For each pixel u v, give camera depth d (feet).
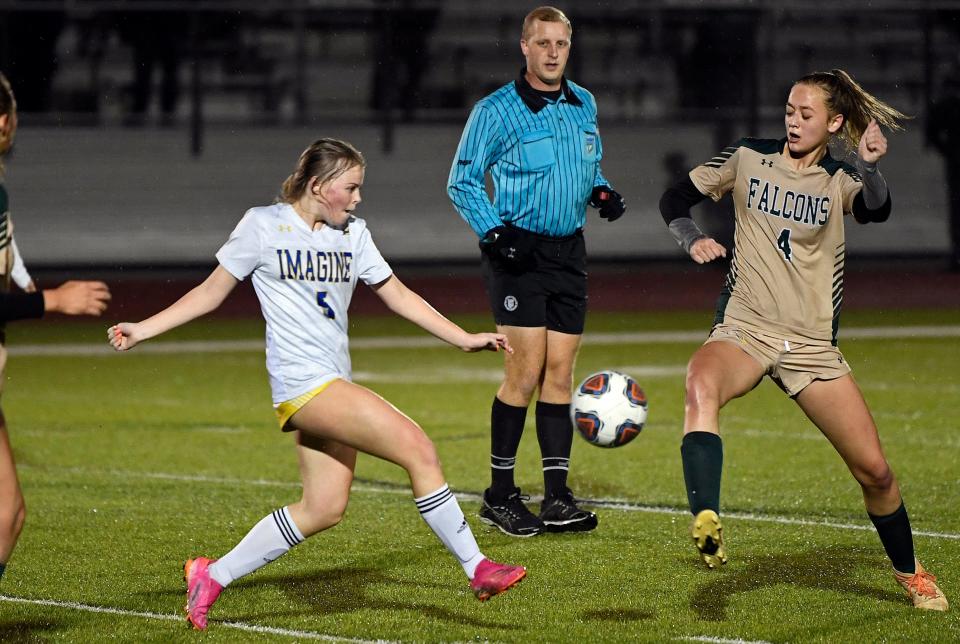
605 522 81.71
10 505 51.88
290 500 90.43
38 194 328.08
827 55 357.61
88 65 352.90
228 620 59.82
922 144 333.42
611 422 73.72
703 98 355.36
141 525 82.07
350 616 60.13
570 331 80.69
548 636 56.34
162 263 316.40
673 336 204.13
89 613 61.31
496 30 364.17
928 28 330.13
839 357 59.21
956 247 295.69
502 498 79.97
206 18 359.05
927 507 85.15
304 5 351.67
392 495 92.02
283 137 341.41
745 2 349.20
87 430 123.75
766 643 55.01
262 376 165.68
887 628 57.11
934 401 136.15
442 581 66.95
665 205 62.44
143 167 334.03
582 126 79.36
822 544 75.00
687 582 66.08
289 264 54.95
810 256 58.95
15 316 47.57
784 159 59.72
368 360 180.86
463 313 250.37
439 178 337.31
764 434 117.70
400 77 359.25
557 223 78.64
